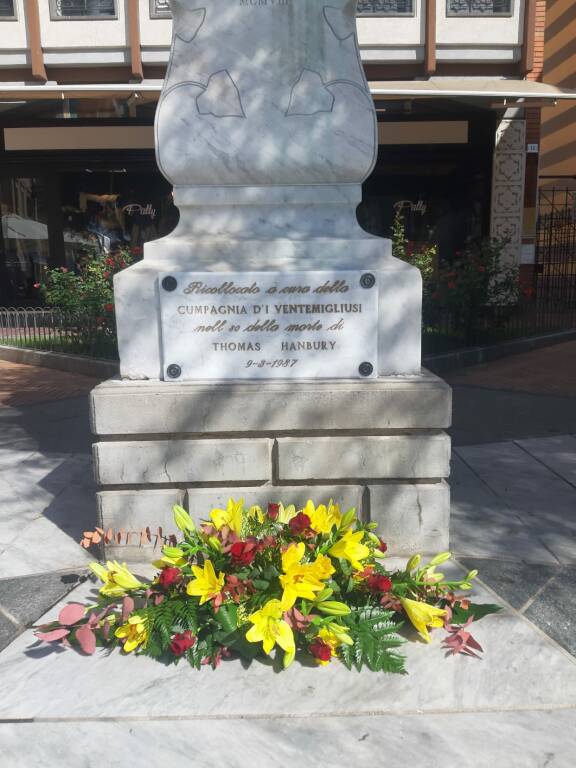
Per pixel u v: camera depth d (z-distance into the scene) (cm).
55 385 991
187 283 377
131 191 1727
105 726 263
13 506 490
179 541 383
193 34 390
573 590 363
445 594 327
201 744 254
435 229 1709
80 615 311
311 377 386
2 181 1719
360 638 300
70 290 1181
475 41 1525
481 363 1134
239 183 400
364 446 373
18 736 258
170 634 301
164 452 375
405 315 385
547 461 588
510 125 1606
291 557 300
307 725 263
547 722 264
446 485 385
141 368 390
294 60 390
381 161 1661
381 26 1513
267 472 379
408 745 252
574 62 2247
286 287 378
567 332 1366
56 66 1534
